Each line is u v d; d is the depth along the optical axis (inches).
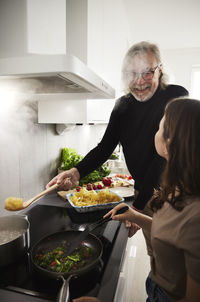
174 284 27.7
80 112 48.4
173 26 104.7
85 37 42.3
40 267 27.0
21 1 24.6
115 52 69.7
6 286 26.3
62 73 22.5
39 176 56.7
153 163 42.5
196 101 24.4
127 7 86.8
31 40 25.9
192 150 22.9
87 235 35.2
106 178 68.2
